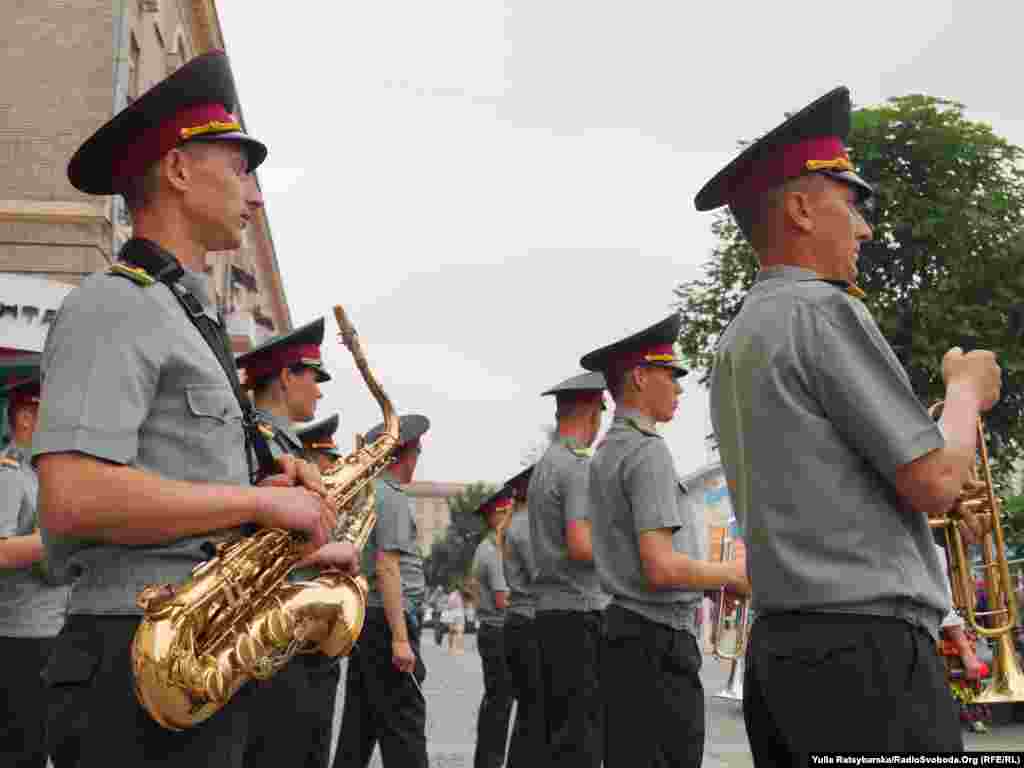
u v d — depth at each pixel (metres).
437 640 41.47
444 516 147.38
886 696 2.49
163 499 2.54
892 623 2.54
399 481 7.43
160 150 2.92
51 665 2.66
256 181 3.15
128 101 18.27
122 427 2.54
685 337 22.05
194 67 2.96
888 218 18.91
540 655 6.11
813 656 2.58
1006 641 5.26
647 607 4.62
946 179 19.14
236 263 33.31
